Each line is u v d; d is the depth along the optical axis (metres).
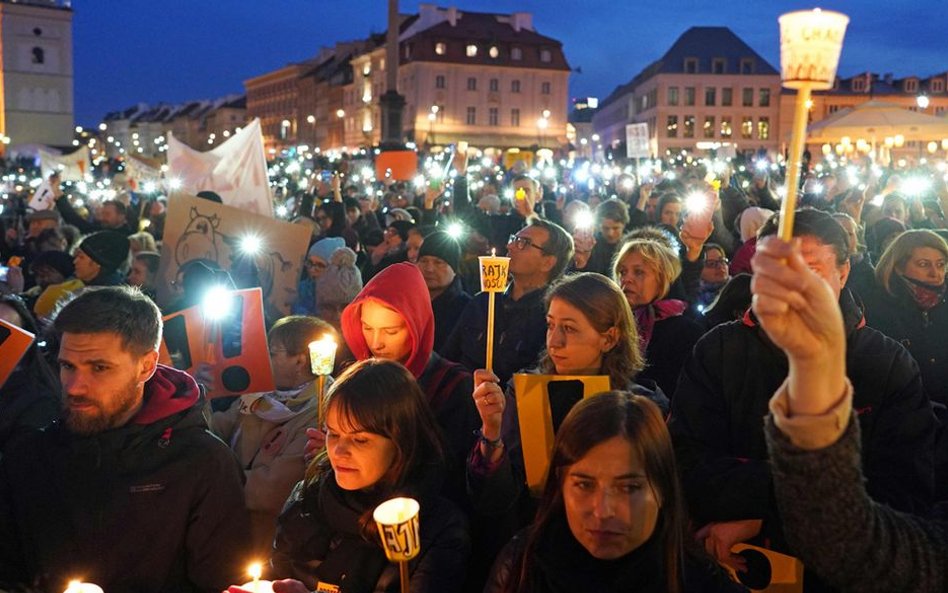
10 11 72.81
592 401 2.28
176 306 5.52
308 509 2.81
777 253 1.50
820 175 15.91
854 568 1.78
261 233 6.90
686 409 2.76
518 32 81.44
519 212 7.88
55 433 2.73
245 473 3.59
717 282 6.03
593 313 3.06
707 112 79.56
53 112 75.38
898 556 1.81
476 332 4.65
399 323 3.40
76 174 23.17
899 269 4.37
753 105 79.44
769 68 79.88
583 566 2.22
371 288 3.44
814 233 2.60
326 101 97.75
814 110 76.44
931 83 77.62
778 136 79.56
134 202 15.41
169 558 2.68
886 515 1.89
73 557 2.62
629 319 3.14
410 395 2.74
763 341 2.67
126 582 2.62
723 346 2.75
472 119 79.56
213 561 2.73
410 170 16.97
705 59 79.62
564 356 3.10
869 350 2.62
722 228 7.83
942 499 3.28
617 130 97.75
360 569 2.69
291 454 3.54
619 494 2.16
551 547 2.25
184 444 2.71
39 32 74.31
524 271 4.51
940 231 5.62
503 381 4.41
